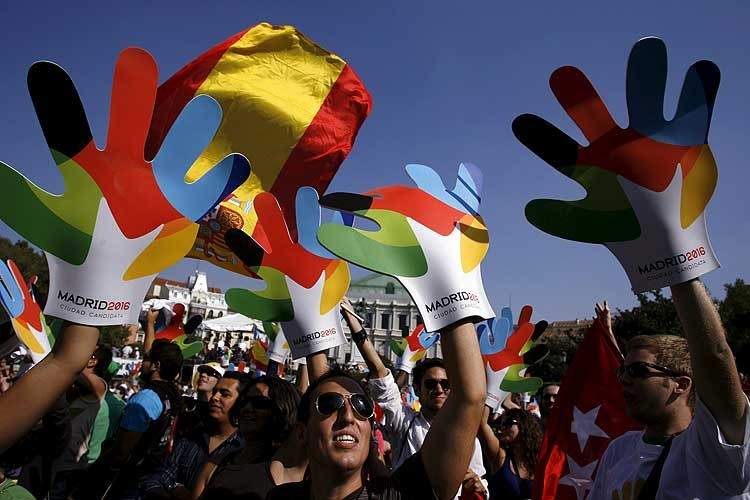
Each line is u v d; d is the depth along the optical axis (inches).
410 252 84.0
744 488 75.5
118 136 73.3
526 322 192.7
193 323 288.7
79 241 69.8
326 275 138.6
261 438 125.5
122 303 70.7
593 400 140.5
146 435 153.7
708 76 76.6
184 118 77.1
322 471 77.8
